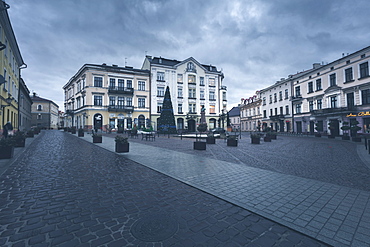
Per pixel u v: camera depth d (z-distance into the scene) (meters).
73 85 42.38
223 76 48.78
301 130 33.28
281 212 3.11
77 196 3.74
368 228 2.62
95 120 34.19
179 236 2.41
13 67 18.61
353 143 16.08
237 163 7.14
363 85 22.53
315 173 5.70
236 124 62.50
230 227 2.67
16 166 6.20
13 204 3.32
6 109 15.35
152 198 3.71
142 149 10.77
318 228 2.62
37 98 58.09
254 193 3.97
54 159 7.50
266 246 2.24
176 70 41.78
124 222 2.75
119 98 36.47
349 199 3.66
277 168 6.37
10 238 2.31
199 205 3.41
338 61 26.08
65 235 2.40
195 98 43.41
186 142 15.48
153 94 39.28
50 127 59.16
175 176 5.22
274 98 40.69
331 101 27.36
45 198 3.61
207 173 5.57
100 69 35.00
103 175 5.30
